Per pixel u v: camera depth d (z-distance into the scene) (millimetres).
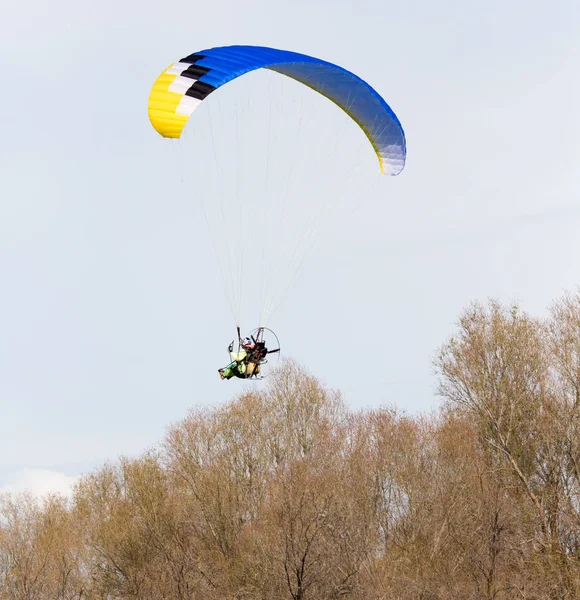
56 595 104188
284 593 90312
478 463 96562
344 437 116812
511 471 94312
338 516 93688
